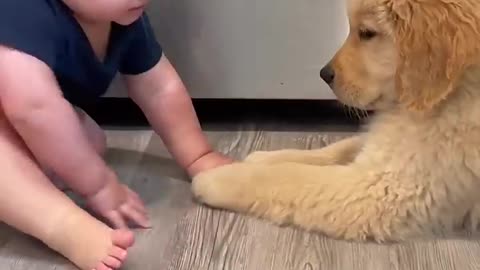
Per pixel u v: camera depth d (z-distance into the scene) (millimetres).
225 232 620
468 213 626
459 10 570
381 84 634
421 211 601
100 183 606
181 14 738
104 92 694
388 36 612
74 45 603
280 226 624
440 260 588
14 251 603
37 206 576
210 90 774
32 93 577
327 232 609
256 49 751
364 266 581
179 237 616
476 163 592
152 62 676
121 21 606
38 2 584
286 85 768
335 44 741
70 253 574
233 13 735
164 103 682
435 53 572
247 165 651
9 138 593
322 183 611
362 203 599
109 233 571
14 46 577
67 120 588
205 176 651
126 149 753
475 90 587
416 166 593
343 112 817
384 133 618
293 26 737
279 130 793
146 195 673
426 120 601
